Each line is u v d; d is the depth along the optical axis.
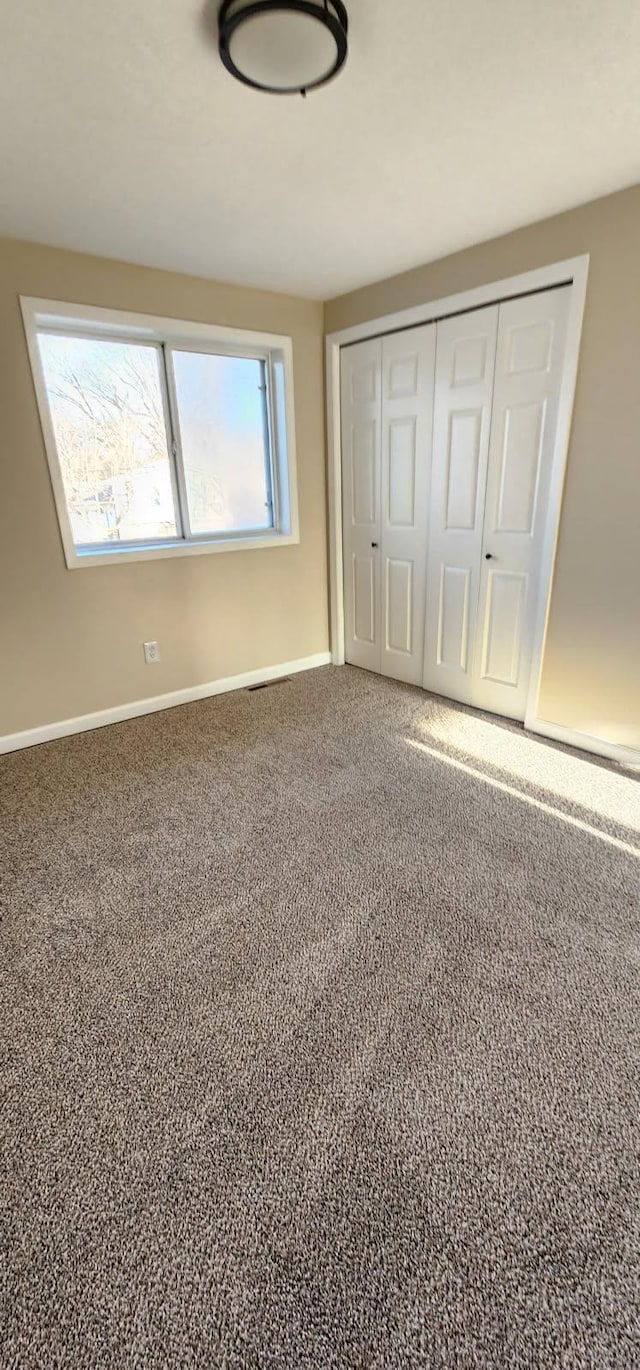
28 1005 1.48
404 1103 1.23
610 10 1.22
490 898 1.80
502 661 3.03
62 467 2.84
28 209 2.08
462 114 1.57
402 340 3.01
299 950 1.63
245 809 2.31
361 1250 1.00
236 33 1.19
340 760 2.69
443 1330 0.90
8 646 2.75
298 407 3.44
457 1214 1.04
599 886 1.84
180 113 1.53
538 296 2.40
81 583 2.90
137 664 3.19
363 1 1.19
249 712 3.28
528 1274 0.96
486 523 2.89
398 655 3.65
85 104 1.48
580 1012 1.42
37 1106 1.24
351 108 1.53
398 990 1.50
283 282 2.98
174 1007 1.47
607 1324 0.90
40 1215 1.05
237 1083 1.28
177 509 3.28
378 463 3.37
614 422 2.28
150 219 2.19
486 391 2.70
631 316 2.14
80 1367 0.87
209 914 1.77
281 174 1.87
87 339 2.78
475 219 2.26
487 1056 1.32
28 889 1.89
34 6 1.17
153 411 3.07
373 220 2.24
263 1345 0.89
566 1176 1.09
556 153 1.78
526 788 2.42
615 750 2.62
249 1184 1.09
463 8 1.21
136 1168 1.12
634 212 2.03
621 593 2.43
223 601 3.44
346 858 2.01
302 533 3.69
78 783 2.54
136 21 1.22
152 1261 0.99
